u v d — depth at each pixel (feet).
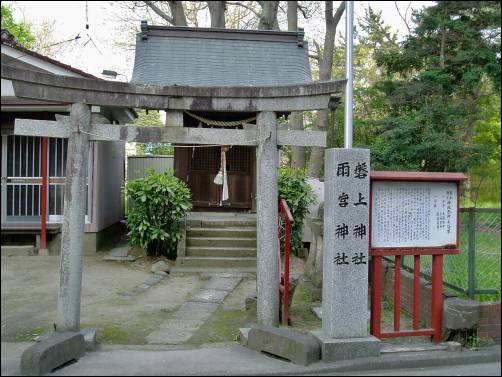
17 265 33.94
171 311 24.63
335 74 47.29
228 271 33.55
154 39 41.70
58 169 39.29
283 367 16.39
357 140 30.63
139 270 33.78
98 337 20.45
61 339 16.63
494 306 18.71
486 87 25.98
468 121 25.27
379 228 18.07
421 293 21.30
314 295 25.61
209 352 18.17
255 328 18.58
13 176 39.04
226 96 19.97
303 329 20.93
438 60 26.66
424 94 26.81
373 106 30.27
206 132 20.11
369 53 40.06
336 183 17.53
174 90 19.81
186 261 34.71
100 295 27.40
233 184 44.16
